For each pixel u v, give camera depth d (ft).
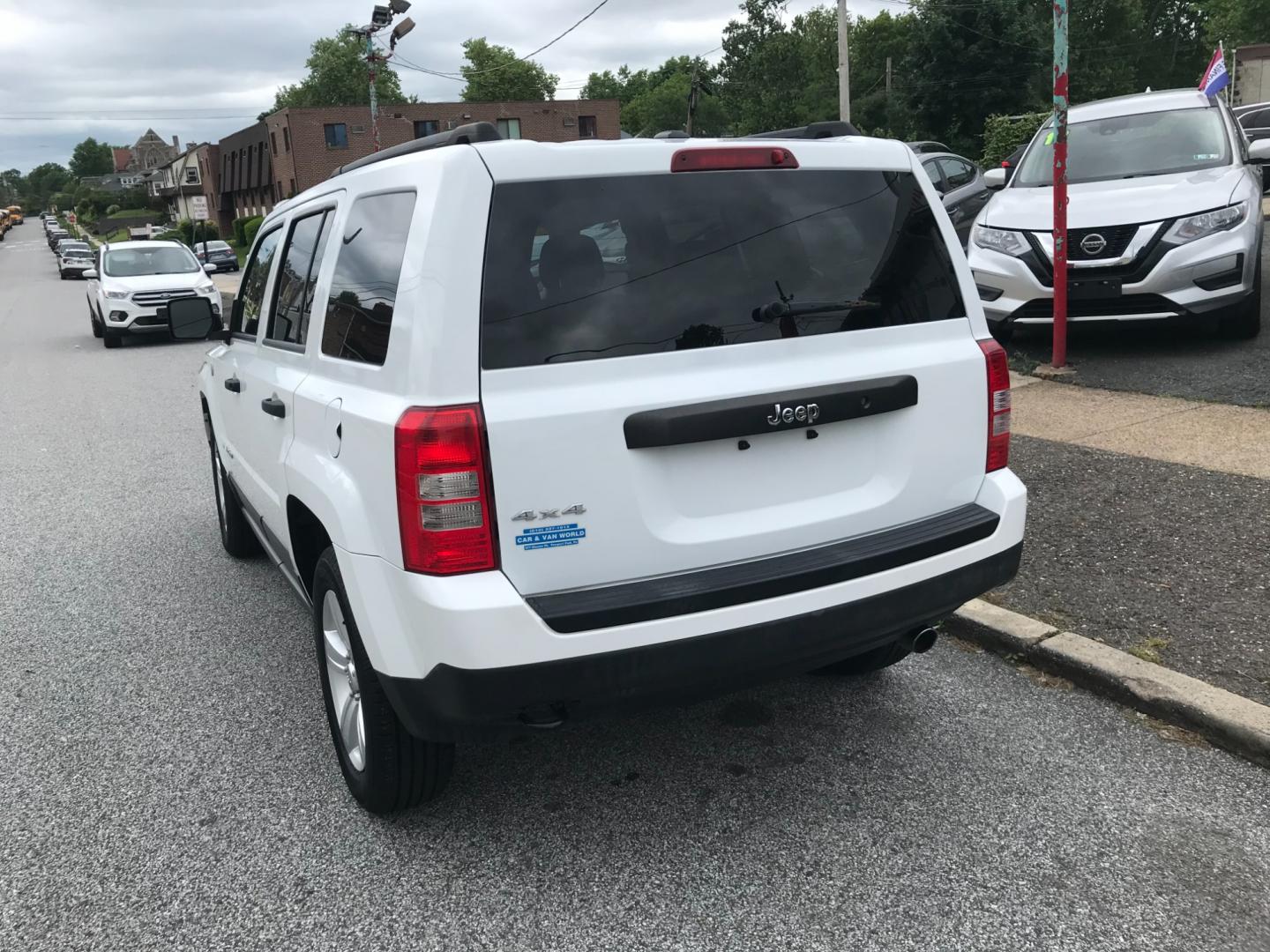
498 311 8.24
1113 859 9.30
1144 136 29.01
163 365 49.55
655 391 8.61
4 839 10.41
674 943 8.49
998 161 97.60
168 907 9.23
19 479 26.84
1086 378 25.66
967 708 12.24
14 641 15.83
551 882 9.36
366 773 10.01
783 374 9.19
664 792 10.79
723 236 9.16
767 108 238.48
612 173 8.76
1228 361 25.66
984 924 8.55
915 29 146.82
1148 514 16.84
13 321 82.74
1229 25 189.16
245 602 17.15
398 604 8.59
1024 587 14.76
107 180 561.84
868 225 9.96
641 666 8.47
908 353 9.96
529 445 8.18
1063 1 23.50
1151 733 11.39
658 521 8.74
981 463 10.56
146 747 12.30
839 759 11.28
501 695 8.20
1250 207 25.57
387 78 308.60
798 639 9.05
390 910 9.07
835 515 9.58
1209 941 8.23
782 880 9.25
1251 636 12.78
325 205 11.59
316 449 10.34
